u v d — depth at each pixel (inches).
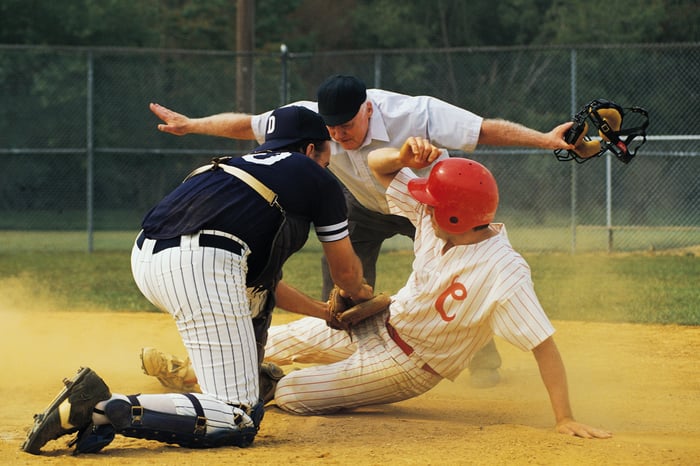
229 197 338.6
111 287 967.6
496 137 452.8
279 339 441.7
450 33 3014.3
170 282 330.6
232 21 2918.3
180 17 2893.7
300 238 352.8
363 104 450.0
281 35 2984.7
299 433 362.9
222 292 330.6
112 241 1662.2
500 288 354.3
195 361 332.2
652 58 1489.9
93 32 2699.3
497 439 342.6
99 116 1990.7
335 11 3144.7
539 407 427.2
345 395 395.9
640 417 405.1
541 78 1736.0
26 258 1301.7
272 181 343.0
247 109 1358.3
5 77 1984.5
